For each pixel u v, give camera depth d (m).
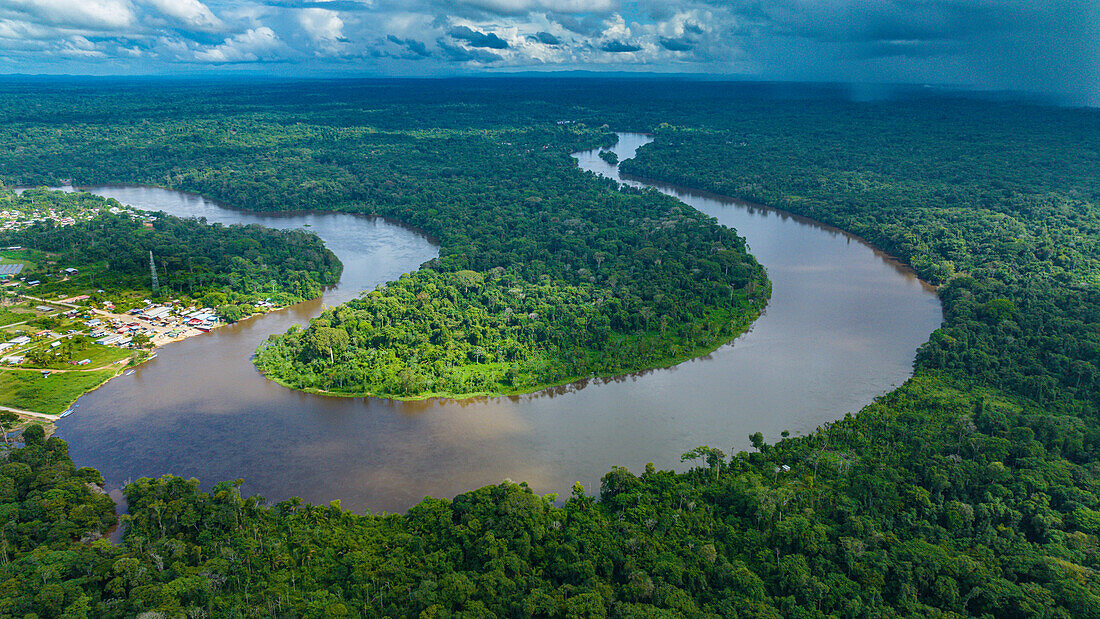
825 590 140.62
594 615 131.88
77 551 150.50
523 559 151.50
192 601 139.25
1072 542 152.75
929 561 146.50
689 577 145.88
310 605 137.88
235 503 168.12
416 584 143.38
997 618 137.38
